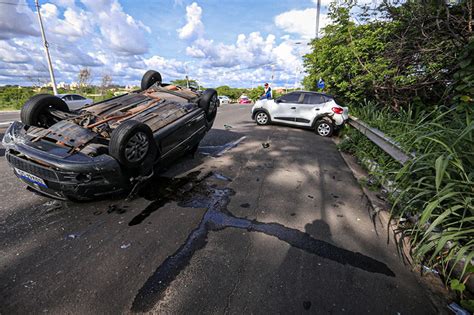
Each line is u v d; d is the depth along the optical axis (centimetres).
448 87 388
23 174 258
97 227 238
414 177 245
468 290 169
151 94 439
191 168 410
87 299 159
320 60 848
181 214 264
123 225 242
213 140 624
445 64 402
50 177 238
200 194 313
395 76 500
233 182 355
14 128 295
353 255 206
